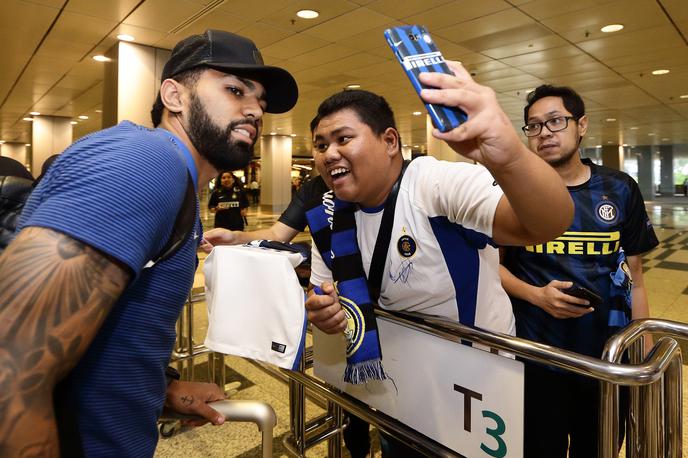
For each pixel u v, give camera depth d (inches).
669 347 33.5
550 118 60.8
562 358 32.9
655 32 232.2
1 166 76.1
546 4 196.1
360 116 40.6
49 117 518.6
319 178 81.4
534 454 53.6
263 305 39.6
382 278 44.8
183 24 218.7
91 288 20.4
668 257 305.1
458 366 40.1
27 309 19.2
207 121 32.5
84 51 263.3
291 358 37.5
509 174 27.3
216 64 31.9
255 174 1072.8
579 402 57.7
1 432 18.1
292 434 64.8
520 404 35.7
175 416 37.8
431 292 42.9
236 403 38.5
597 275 58.3
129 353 26.2
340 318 42.0
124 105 246.8
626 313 57.8
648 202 1093.8
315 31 227.0
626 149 1218.0
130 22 217.3
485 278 44.6
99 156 22.5
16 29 226.8
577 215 59.6
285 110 38.7
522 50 260.2
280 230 82.0
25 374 18.8
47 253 19.8
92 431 25.5
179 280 27.8
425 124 557.9
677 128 673.0
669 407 35.2
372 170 41.1
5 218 46.9
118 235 21.1
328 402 65.7
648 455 34.4
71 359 20.3
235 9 199.9
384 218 43.3
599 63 290.7
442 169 40.9
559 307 53.2
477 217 36.4
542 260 60.6
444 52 262.4
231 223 261.3
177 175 25.5
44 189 22.6
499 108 25.7
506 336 36.3
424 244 41.6
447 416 41.1
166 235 25.7
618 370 30.5
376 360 42.4
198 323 157.0
